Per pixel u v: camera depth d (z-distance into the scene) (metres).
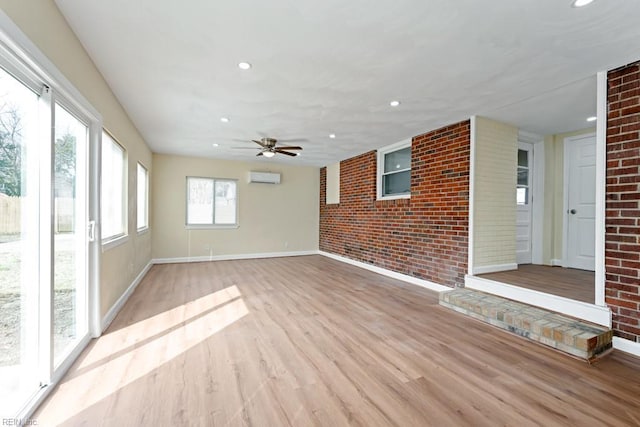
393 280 4.82
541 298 2.94
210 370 2.04
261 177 6.88
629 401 1.73
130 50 2.22
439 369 2.08
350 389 1.83
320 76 2.62
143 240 4.96
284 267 5.90
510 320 2.73
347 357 2.25
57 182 1.97
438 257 4.18
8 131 1.46
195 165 6.38
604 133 2.48
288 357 2.24
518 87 2.83
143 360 2.17
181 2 1.69
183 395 1.75
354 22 1.87
